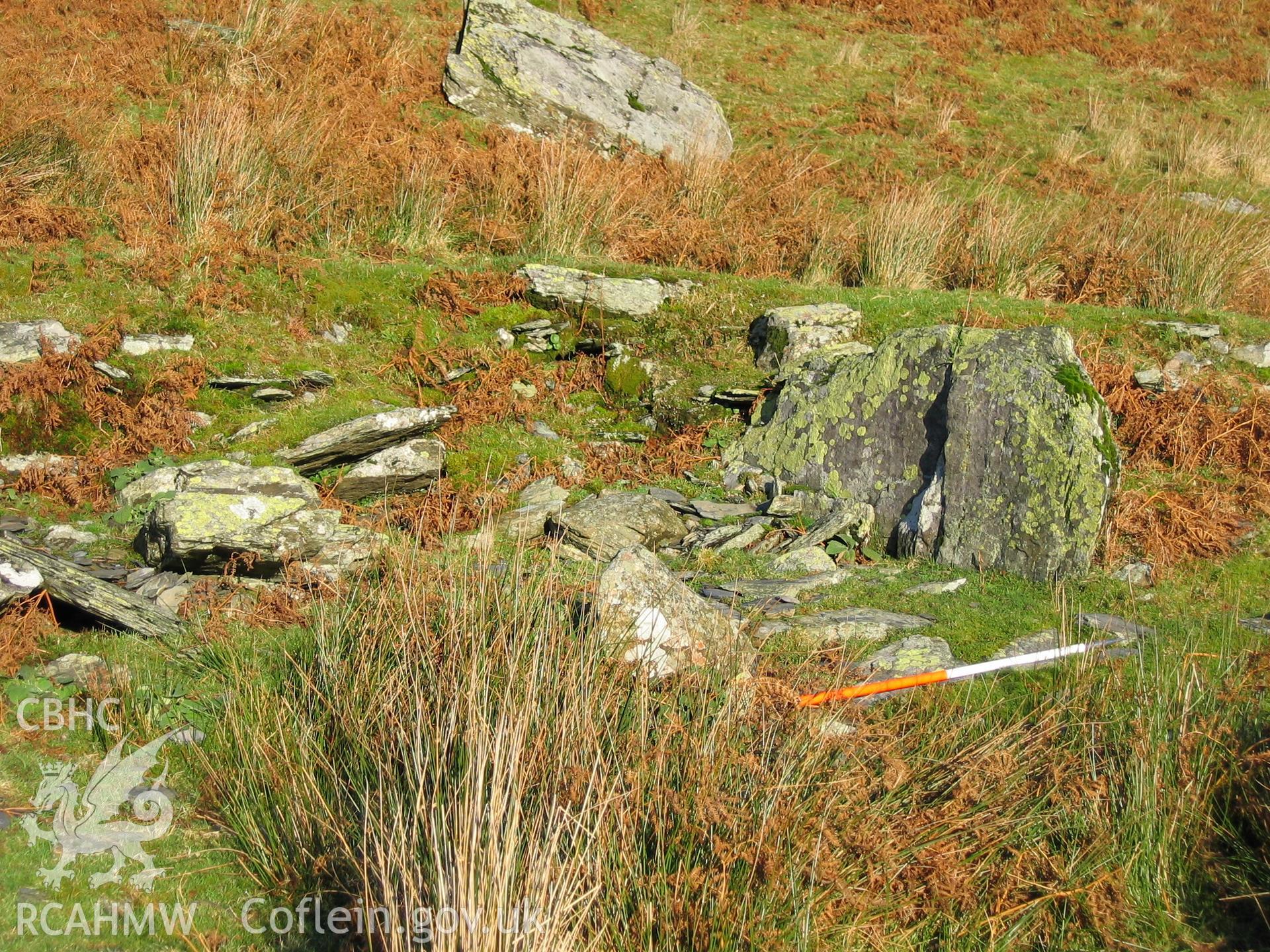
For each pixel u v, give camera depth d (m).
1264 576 6.64
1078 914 4.12
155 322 7.63
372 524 6.74
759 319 8.86
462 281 8.70
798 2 17.78
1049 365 6.93
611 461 7.98
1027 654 5.54
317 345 8.09
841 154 13.43
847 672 5.27
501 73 12.17
